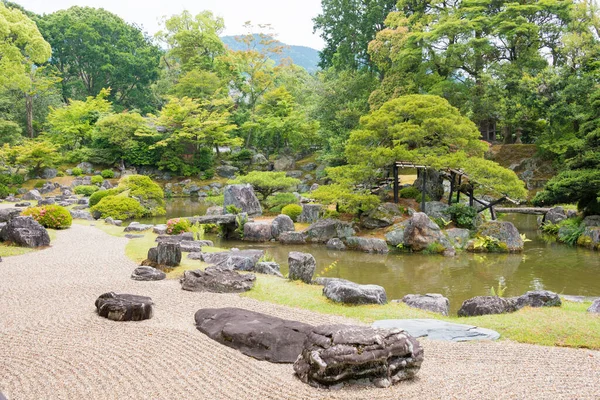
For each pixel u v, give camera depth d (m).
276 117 55.72
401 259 21.47
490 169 23.69
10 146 48.44
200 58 61.41
